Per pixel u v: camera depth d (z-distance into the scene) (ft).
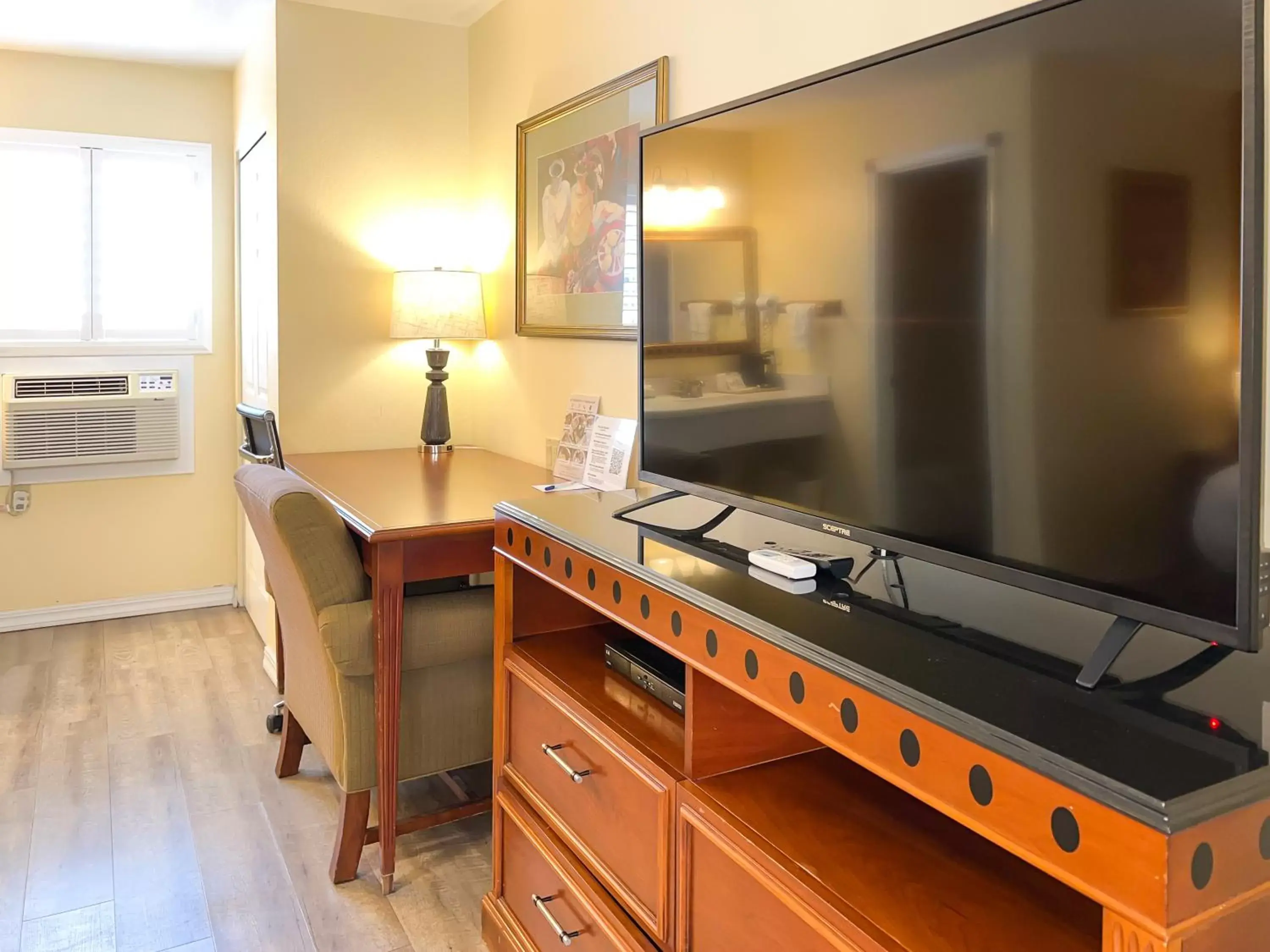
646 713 5.15
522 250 10.08
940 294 3.80
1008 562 3.57
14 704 10.61
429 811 8.44
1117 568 3.17
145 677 11.51
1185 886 2.35
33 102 12.77
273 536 6.98
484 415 11.39
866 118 4.13
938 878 3.63
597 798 5.12
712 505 6.39
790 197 4.61
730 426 5.15
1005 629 3.66
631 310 8.11
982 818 2.82
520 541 5.95
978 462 3.67
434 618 7.29
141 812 8.28
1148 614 3.07
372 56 10.92
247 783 8.86
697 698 4.33
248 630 13.35
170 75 13.46
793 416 4.66
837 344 4.35
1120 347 3.13
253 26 11.59
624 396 8.35
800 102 4.52
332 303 10.93
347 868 7.30
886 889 3.56
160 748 9.56
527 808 6.05
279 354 10.72
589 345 8.92
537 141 9.66
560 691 5.48
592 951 5.16
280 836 7.96
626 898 4.83
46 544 13.34
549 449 9.66
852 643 3.49
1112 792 2.43
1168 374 2.99
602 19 8.50
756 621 3.78
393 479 9.01
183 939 6.58
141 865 7.47
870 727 3.23
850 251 4.25
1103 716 2.83
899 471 4.05
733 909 4.05
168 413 13.75
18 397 12.76
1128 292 3.10
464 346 11.62
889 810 4.13
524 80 10.01
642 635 4.61
